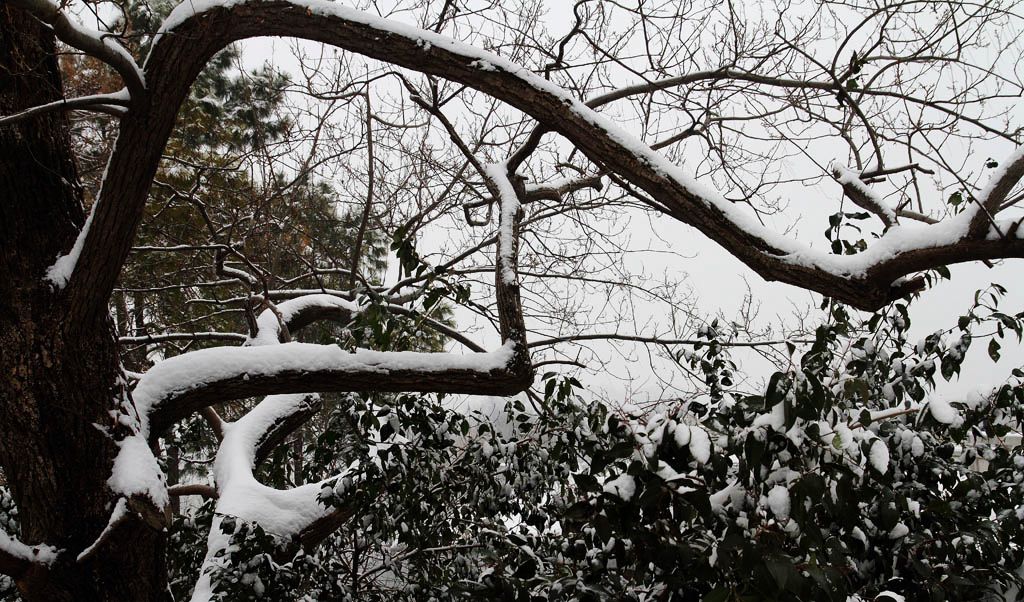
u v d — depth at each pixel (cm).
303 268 846
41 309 336
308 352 374
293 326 569
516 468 390
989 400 294
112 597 361
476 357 356
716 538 243
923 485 289
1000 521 305
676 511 232
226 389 379
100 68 794
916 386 318
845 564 257
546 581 299
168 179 810
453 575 475
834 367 305
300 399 536
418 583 469
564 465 407
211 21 308
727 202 296
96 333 354
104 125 736
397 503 417
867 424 258
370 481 395
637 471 233
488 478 407
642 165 309
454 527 488
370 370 362
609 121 320
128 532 348
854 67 356
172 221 818
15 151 330
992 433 312
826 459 237
